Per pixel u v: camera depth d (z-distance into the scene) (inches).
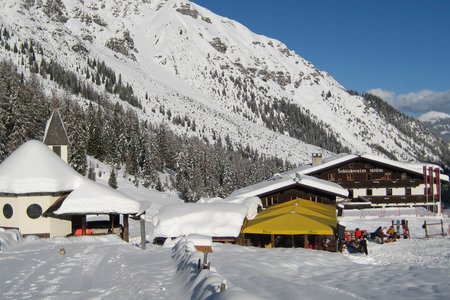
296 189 1726.1
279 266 821.9
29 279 681.0
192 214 1187.3
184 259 695.1
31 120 3383.4
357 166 2321.6
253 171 5211.6
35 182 1293.1
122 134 4628.4
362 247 1133.1
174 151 5457.7
